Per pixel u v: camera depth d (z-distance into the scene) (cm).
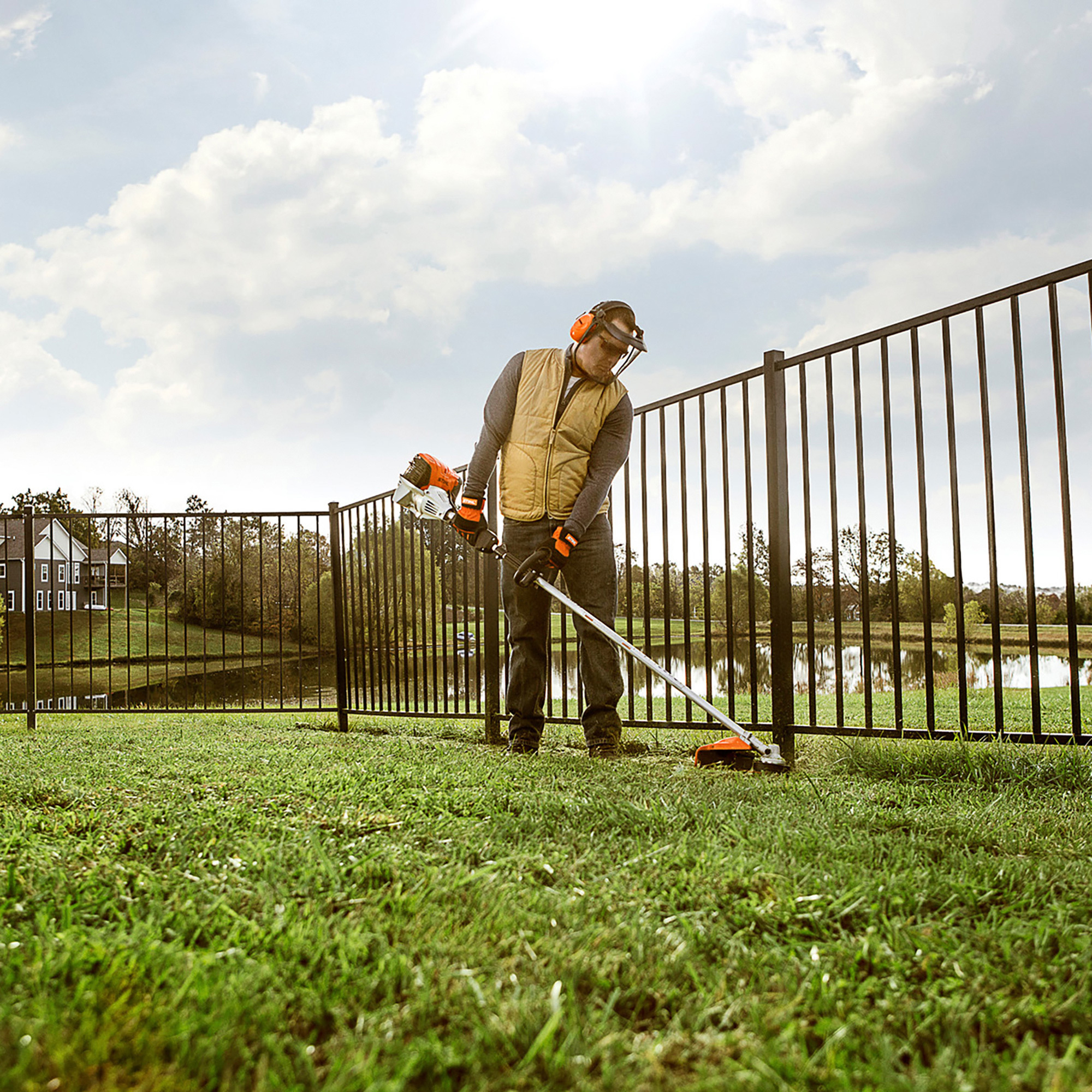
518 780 215
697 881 124
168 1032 73
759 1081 67
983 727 308
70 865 135
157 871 134
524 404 313
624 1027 82
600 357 295
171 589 3047
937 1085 66
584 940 100
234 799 191
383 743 349
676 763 276
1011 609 1576
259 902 115
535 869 132
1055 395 235
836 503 292
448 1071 71
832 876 125
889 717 381
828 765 267
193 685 1173
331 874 124
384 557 464
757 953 99
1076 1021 81
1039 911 115
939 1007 83
